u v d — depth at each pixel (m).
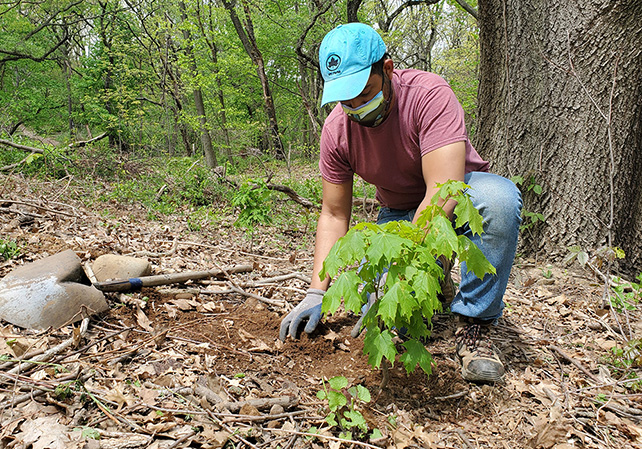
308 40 15.46
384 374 1.90
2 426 1.46
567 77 3.74
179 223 5.37
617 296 2.96
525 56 3.89
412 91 1.97
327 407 1.77
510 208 1.95
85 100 18.55
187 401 1.71
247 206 4.61
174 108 18.03
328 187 2.37
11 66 23.14
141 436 1.49
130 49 17.70
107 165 7.86
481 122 4.36
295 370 2.05
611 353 2.41
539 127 3.89
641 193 3.75
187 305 2.54
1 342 1.91
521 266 3.81
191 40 16.73
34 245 3.27
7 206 4.41
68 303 2.16
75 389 1.67
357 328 2.27
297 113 22.30
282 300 2.81
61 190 5.93
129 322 2.27
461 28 20.38
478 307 2.05
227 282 2.96
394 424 1.73
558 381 2.18
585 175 3.73
